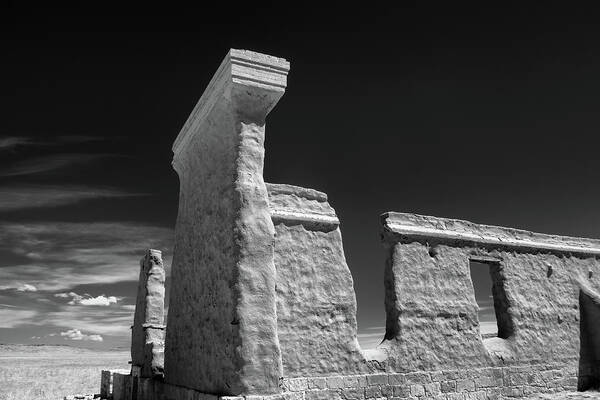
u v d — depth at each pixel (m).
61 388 23.67
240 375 6.29
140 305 14.33
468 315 11.06
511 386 11.21
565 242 13.84
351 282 9.65
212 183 8.16
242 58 7.15
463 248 11.58
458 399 10.33
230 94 7.19
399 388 9.63
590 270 13.95
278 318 8.80
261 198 7.09
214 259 7.61
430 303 10.62
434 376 10.15
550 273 13.03
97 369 38.78
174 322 9.58
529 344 11.91
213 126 8.18
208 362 7.35
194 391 7.51
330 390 8.88
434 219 11.40
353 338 9.40
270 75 7.29
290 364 8.70
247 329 6.46
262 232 6.92
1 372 33.00
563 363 12.34
